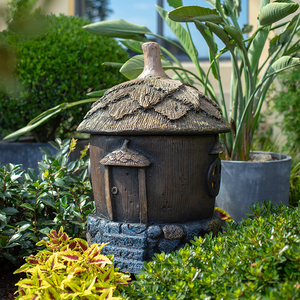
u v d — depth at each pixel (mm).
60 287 1360
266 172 2508
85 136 4711
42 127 3842
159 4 5984
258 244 1360
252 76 2910
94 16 6277
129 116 1738
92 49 3531
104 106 1847
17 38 1240
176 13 2121
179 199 1786
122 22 2938
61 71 3348
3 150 3477
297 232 1526
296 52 2924
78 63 3402
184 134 1710
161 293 1295
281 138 4453
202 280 1271
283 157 2953
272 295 1070
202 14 2180
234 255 1338
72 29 3600
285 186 2623
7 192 2107
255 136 4629
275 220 1628
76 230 2203
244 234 1494
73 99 3459
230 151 2898
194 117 1749
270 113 4367
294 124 3818
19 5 1039
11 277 2152
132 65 2596
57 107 2775
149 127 1666
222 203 2596
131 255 1757
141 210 1766
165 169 1740
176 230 1770
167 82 1879
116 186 1801
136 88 1855
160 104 1752
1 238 1997
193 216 1858
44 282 1373
